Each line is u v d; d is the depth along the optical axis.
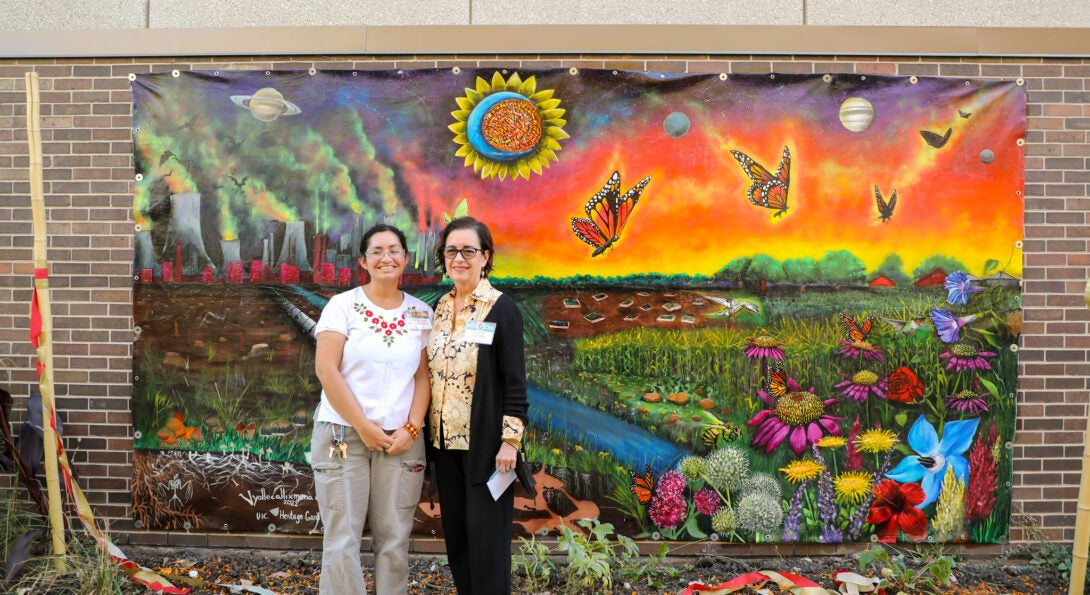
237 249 4.44
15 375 4.54
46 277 3.97
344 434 3.29
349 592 3.25
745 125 4.42
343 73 4.44
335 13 4.49
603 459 4.40
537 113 4.42
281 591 4.06
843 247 4.43
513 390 3.28
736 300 4.42
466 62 4.44
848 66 4.46
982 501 4.44
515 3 4.47
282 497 4.44
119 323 4.50
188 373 4.46
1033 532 4.45
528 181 4.41
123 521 4.48
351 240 4.43
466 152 4.42
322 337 3.30
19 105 4.54
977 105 4.45
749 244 4.42
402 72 4.43
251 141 4.44
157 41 4.47
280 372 4.44
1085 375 4.48
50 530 4.19
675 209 4.41
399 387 3.33
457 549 3.41
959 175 4.45
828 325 4.42
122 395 4.50
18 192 4.54
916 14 4.49
